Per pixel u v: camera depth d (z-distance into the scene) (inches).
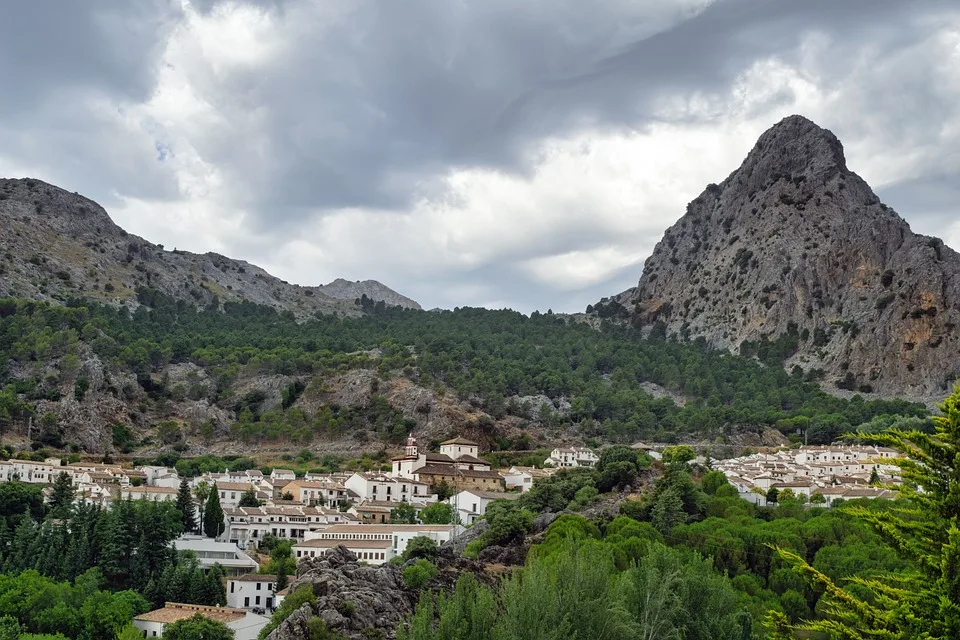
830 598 2751.0
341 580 5659.5
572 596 4512.8
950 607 2310.5
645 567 5078.7
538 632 4237.2
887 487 2687.0
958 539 2349.9
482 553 7741.1
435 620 5506.9
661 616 4849.9
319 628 4916.3
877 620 2481.5
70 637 7175.2
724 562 6884.8
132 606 7465.6
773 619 2721.5
